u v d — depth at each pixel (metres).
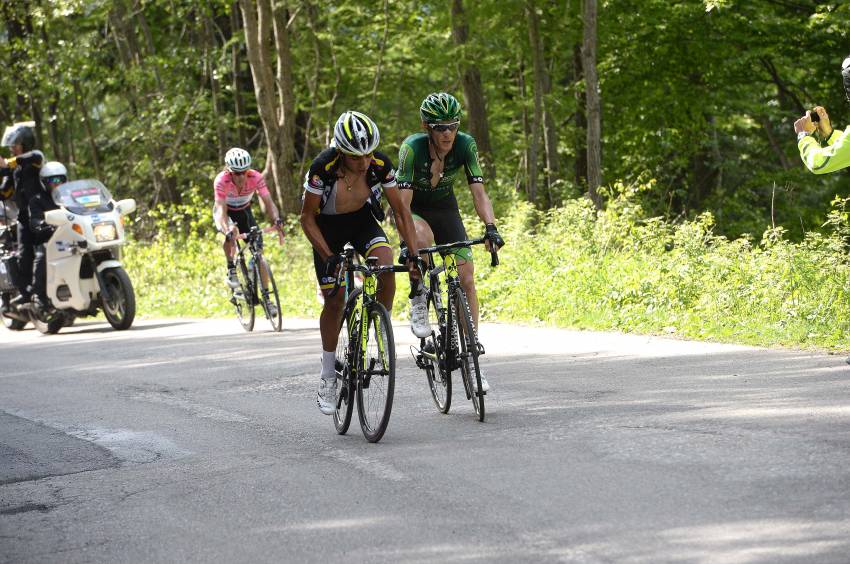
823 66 57.97
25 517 12.73
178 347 28.91
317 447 15.47
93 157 84.69
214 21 79.44
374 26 68.00
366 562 10.23
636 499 11.50
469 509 11.64
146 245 54.47
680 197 72.50
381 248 16.25
